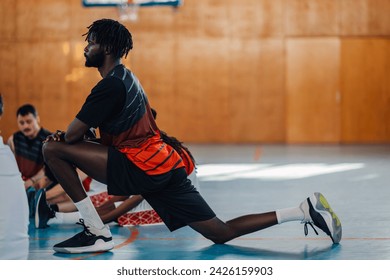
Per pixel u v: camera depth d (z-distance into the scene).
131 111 5.57
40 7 23.98
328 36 23.61
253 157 17.50
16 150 8.53
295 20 23.67
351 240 6.38
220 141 23.91
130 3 22.17
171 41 23.86
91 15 23.92
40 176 8.36
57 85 24.03
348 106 23.58
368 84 23.58
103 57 5.72
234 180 12.20
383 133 23.61
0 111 5.63
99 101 5.48
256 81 23.78
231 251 5.88
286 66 23.72
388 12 23.47
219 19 23.81
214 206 8.97
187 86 23.91
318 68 23.66
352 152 19.02
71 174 5.68
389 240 6.39
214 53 23.83
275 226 7.09
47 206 7.19
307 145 22.44
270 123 23.78
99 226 5.87
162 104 23.94
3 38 24.02
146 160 5.55
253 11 23.75
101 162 5.57
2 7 23.98
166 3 22.16
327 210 6.08
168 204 5.79
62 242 5.86
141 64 23.91
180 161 5.75
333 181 11.91
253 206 8.96
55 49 24.02
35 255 5.77
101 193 7.58
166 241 6.39
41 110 24.09
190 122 23.92
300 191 10.52
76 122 5.48
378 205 8.91
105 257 5.69
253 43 23.77
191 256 5.70
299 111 23.67
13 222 5.28
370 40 23.55
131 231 6.97
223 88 23.86
